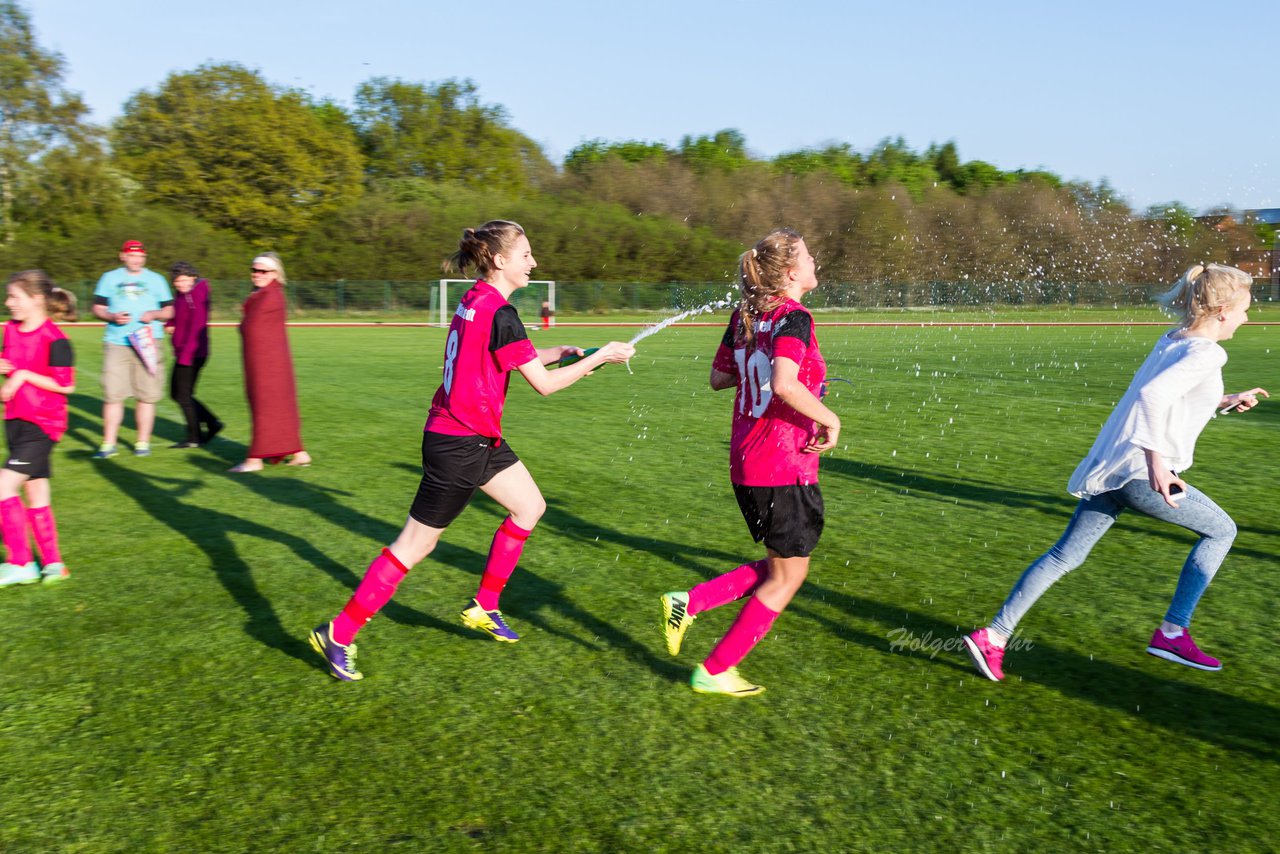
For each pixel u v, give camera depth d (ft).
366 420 32.22
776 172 164.86
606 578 15.40
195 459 25.35
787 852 8.16
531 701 10.91
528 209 145.28
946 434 30.91
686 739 10.07
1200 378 10.87
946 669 12.03
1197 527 11.78
